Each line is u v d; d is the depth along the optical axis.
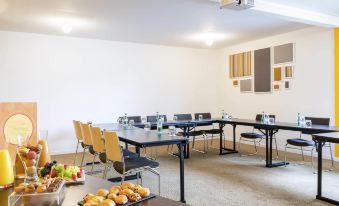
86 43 6.91
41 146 1.77
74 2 4.24
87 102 6.94
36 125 1.87
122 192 1.39
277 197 3.67
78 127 5.05
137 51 7.60
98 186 1.64
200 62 8.61
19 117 1.82
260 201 3.53
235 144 7.27
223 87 8.64
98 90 7.07
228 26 5.85
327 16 5.18
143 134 4.09
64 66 6.66
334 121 5.68
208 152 6.67
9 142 1.79
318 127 4.63
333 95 5.70
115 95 7.30
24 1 4.16
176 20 5.34
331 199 3.50
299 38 6.31
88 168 5.20
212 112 8.82
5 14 4.81
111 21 5.36
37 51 6.36
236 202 3.50
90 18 5.14
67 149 6.70
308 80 6.16
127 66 7.46
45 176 1.66
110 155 3.48
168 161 5.77
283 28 6.11
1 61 6.00
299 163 5.50
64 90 6.66
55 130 6.57
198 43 7.73
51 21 5.30
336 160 5.68
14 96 6.14
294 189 3.98
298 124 5.14
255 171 4.96
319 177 3.61
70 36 6.69
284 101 6.70
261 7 4.38
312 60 6.07
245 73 7.79
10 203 1.29
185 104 8.36
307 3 4.53
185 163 5.58
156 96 7.89
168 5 4.43
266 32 6.48
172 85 8.15
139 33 6.43
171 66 8.12
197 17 5.15
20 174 1.75
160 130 4.71
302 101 6.30
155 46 7.86
